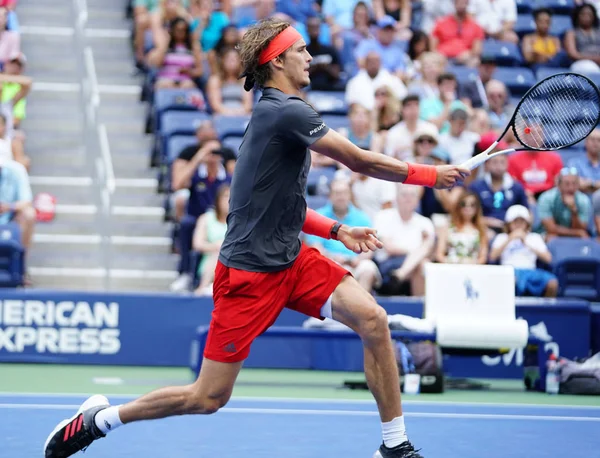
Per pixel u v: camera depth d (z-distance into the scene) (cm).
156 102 1388
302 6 1559
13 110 1313
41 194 1277
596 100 568
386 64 1477
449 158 1280
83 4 1573
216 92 1391
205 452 590
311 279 507
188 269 1154
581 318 1008
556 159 1271
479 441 646
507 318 923
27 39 1544
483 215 1167
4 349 1029
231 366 498
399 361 904
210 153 1177
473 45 1558
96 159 1277
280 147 490
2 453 571
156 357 1040
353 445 620
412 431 682
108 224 1199
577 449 624
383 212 1092
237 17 1597
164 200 1345
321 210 1087
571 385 910
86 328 1036
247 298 493
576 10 1593
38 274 1210
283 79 504
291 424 699
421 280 1070
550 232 1180
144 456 576
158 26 1453
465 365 1024
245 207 494
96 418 522
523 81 1507
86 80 1362
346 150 486
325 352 1059
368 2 1617
